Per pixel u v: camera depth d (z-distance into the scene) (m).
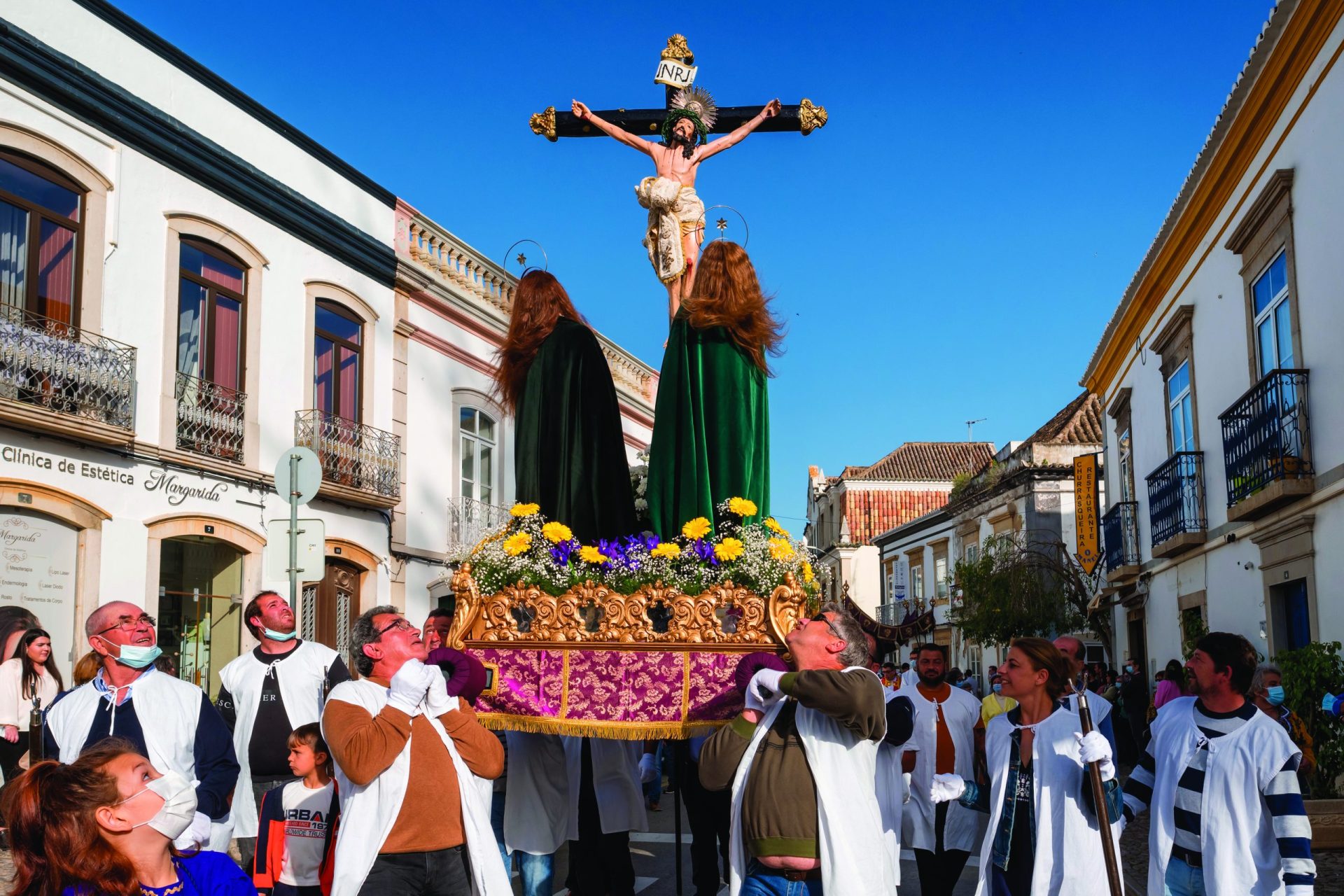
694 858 6.12
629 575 5.01
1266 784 4.27
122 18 12.59
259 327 14.59
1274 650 12.92
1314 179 11.30
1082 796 4.38
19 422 11.09
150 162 13.00
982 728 6.73
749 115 7.66
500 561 5.16
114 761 2.78
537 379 5.67
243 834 5.62
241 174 14.20
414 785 3.95
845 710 3.81
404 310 17.41
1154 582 18.86
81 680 4.96
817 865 3.88
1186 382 16.69
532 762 5.80
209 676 13.85
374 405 16.75
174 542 13.41
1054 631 24.47
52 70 11.70
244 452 14.23
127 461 12.48
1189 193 15.41
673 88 7.54
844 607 4.88
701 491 5.29
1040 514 29.14
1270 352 12.98
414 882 3.94
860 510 45.88
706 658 4.88
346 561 15.90
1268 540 12.95
